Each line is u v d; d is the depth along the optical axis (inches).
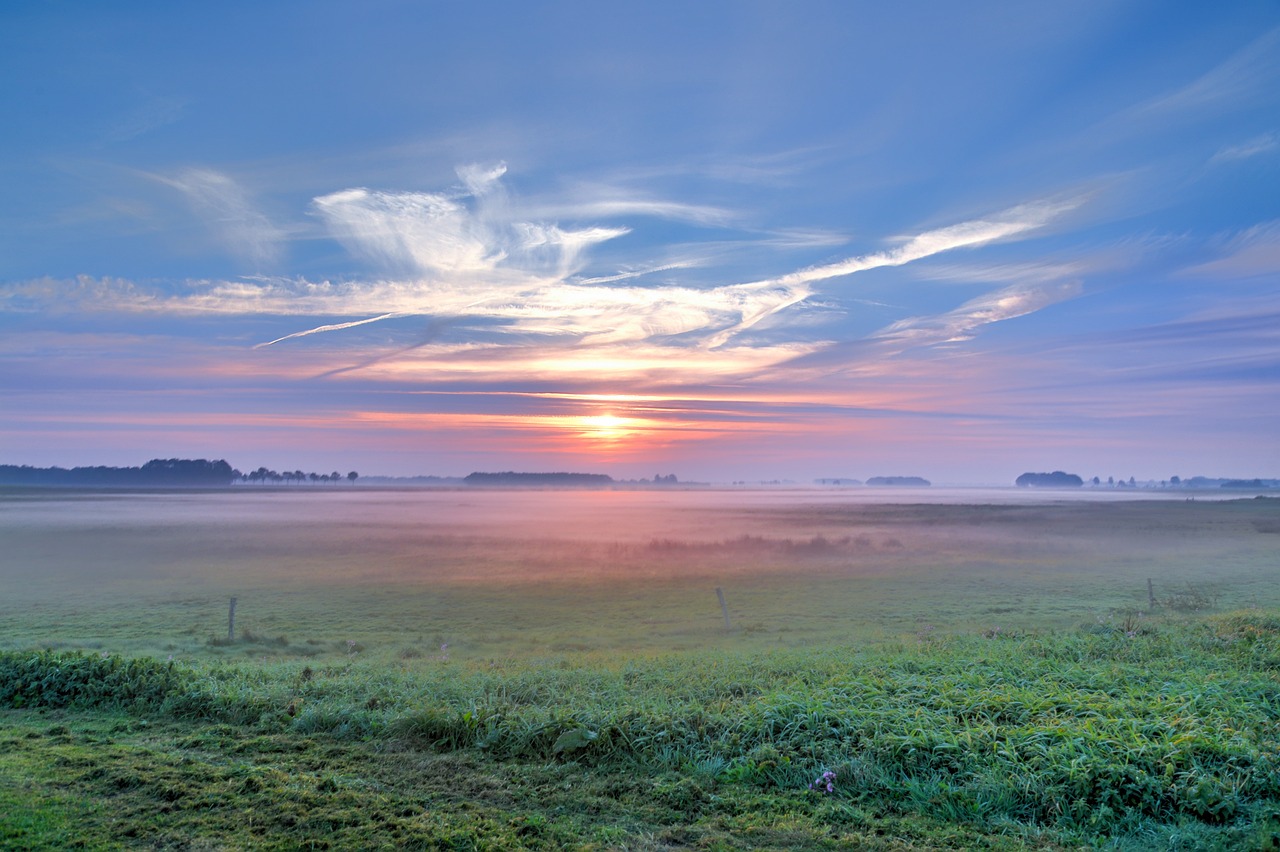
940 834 241.0
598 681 458.3
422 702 381.4
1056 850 229.5
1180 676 428.8
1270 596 1202.0
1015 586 1438.2
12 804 246.1
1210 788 251.1
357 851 220.8
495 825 242.4
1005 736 302.5
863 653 578.9
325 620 1119.0
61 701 398.9
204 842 223.5
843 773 285.1
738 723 332.5
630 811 260.7
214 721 367.2
